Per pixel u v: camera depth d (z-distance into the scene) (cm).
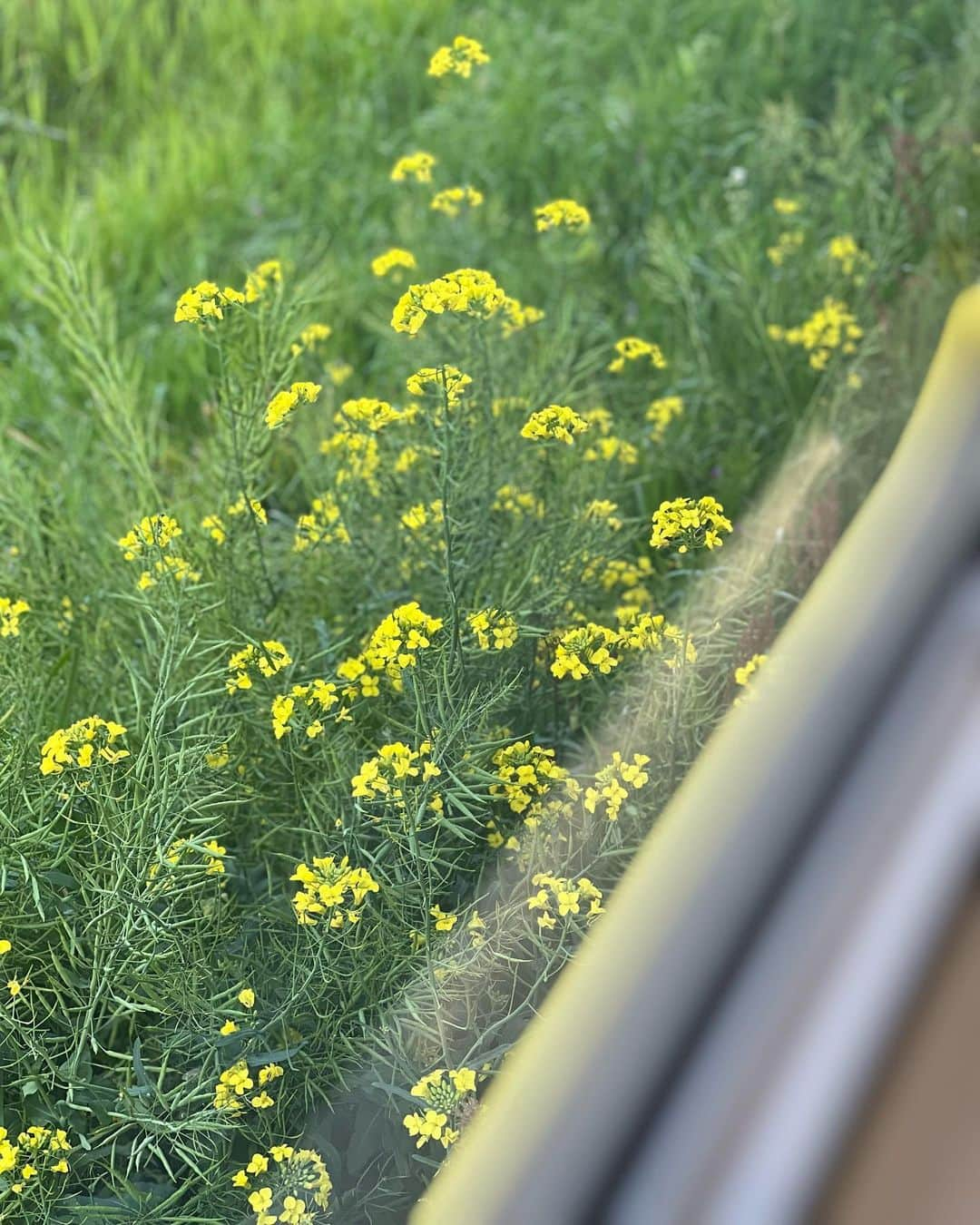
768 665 50
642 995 42
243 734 105
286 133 221
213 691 106
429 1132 80
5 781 95
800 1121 39
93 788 92
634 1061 40
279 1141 89
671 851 45
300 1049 90
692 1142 38
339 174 213
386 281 184
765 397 161
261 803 106
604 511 112
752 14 241
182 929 95
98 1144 91
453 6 252
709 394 159
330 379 156
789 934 42
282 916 96
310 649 112
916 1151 38
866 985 41
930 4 232
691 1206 37
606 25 242
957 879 43
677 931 43
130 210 205
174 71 243
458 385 100
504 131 214
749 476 147
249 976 93
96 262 185
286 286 138
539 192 203
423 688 94
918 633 48
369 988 91
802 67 225
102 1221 86
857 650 48
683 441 151
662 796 94
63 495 141
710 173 210
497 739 97
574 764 105
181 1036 88
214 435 163
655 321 175
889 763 45
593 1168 39
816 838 44
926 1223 37
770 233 188
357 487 123
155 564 100
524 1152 39
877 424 143
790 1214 37
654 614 117
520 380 137
